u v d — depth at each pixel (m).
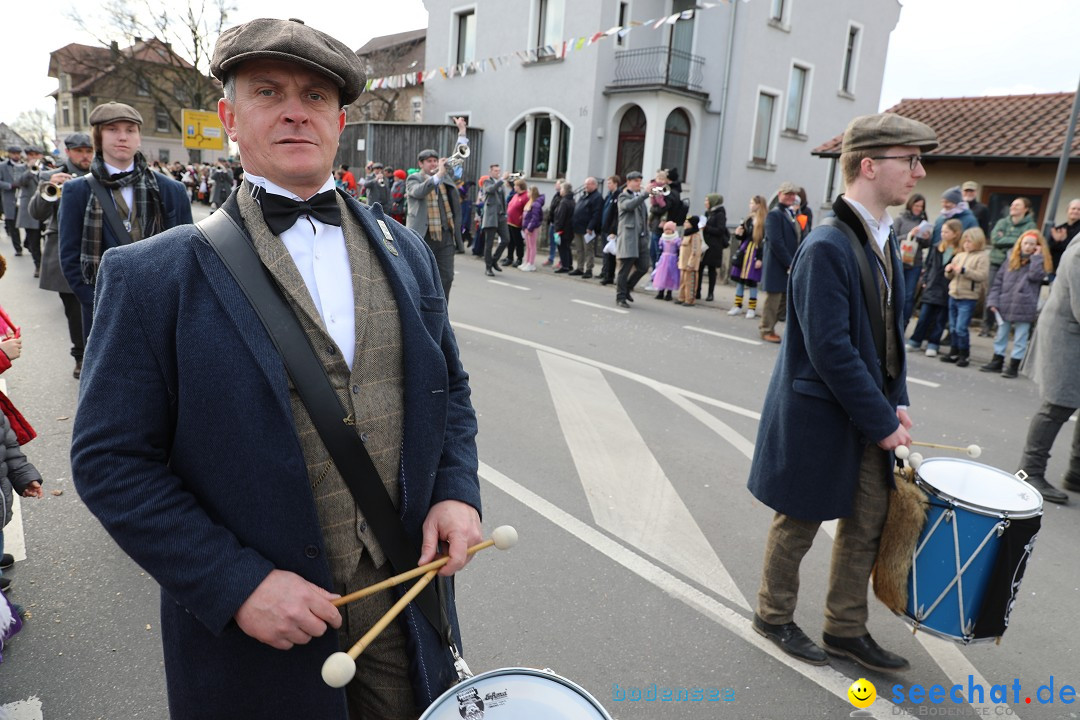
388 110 29.88
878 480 2.57
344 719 1.35
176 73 37.12
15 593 3.00
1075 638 3.01
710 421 5.50
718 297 12.03
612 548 3.54
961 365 8.05
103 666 2.59
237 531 1.25
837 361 2.38
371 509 1.34
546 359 7.11
